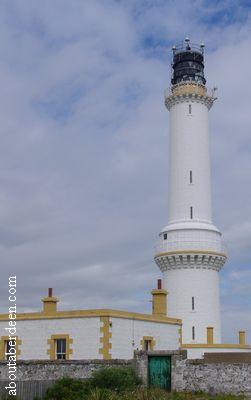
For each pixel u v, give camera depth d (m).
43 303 46.59
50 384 33.91
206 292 65.19
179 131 69.31
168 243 66.31
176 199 67.81
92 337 43.06
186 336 64.00
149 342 47.03
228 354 36.66
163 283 67.06
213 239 66.19
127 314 44.84
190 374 36.28
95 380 34.34
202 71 72.31
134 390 33.28
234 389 35.34
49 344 44.34
